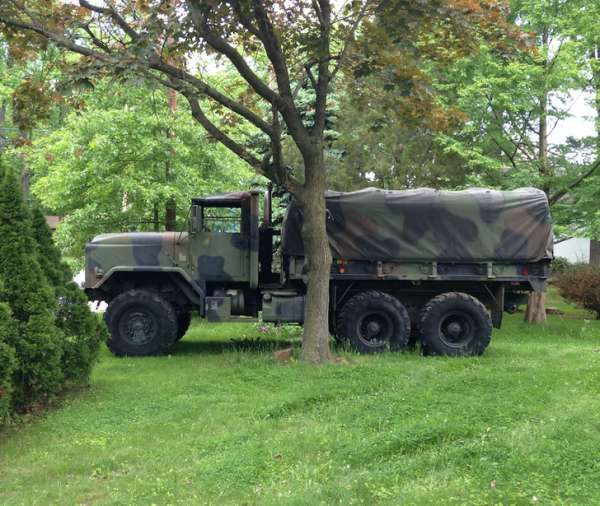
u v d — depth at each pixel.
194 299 11.58
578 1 14.58
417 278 11.33
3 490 5.28
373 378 8.51
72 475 5.61
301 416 7.05
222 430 6.66
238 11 8.98
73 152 14.07
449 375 8.66
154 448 6.18
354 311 11.05
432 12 9.11
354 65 10.56
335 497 4.86
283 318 11.29
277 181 9.64
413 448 5.79
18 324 7.16
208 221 11.70
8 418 6.89
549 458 5.26
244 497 5.00
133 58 8.17
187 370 9.70
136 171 14.42
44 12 9.68
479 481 5.00
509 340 13.36
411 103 10.91
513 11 15.38
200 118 9.38
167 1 8.30
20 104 10.30
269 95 9.38
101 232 15.10
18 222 7.34
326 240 9.80
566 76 14.28
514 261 11.37
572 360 9.79
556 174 15.69
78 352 8.08
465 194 11.37
